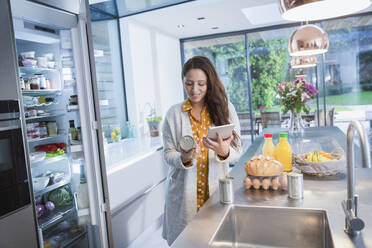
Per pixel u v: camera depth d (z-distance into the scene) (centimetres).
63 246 195
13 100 150
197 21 425
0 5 144
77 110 196
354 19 469
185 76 154
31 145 206
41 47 210
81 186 203
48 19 169
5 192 148
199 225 103
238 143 165
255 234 116
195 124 165
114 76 379
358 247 80
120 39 389
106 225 201
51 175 205
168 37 493
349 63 480
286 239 112
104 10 354
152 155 305
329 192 125
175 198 165
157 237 287
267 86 525
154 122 391
